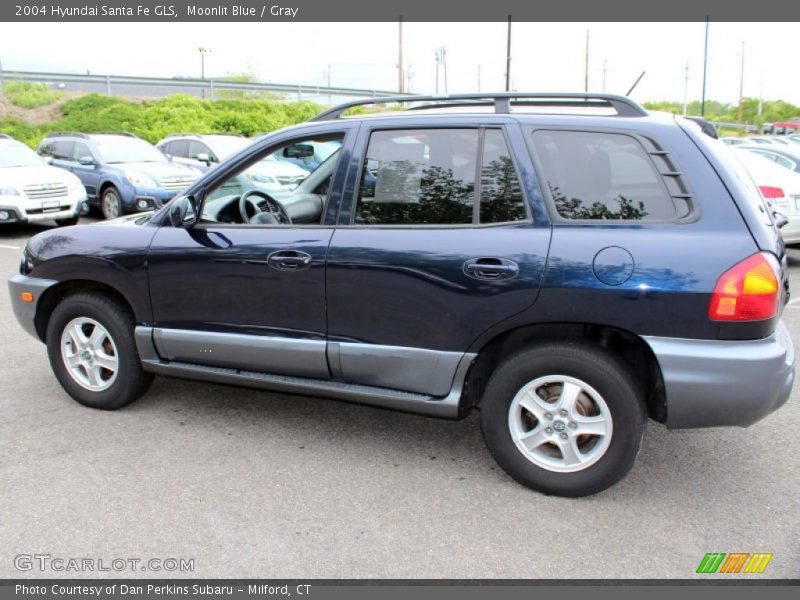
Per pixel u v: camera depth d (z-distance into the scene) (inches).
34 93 1133.1
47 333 174.9
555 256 125.1
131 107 1110.4
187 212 154.6
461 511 129.5
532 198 129.3
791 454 153.8
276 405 180.2
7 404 178.4
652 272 119.9
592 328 130.3
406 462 149.3
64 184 462.6
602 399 126.3
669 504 132.4
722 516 128.2
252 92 1446.9
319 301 143.1
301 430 165.2
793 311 278.2
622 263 121.5
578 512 129.3
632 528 124.3
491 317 129.7
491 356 141.2
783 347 122.3
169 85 1354.6
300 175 236.4
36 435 159.9
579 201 127.7
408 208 138.6
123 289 161.9
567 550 117.6
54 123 1023.6
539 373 129.6
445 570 112.4
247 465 147.1
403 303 135.9
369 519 126.7
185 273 155.1
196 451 153.3
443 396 137.6
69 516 126.4
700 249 119.0
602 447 128.3
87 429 163.8
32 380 196.2
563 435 130.6
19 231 480.1
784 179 363.9
